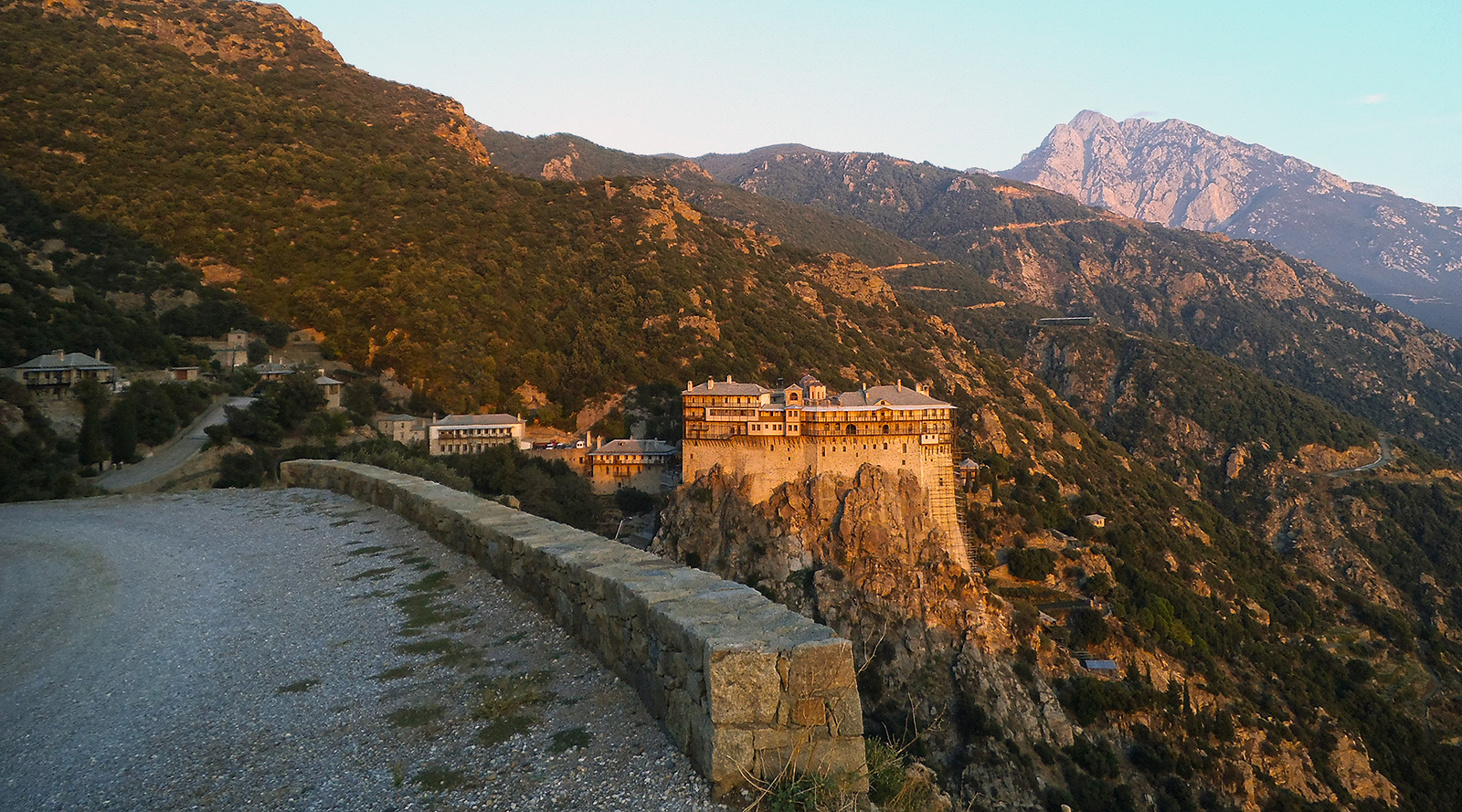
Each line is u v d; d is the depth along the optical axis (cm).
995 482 11519
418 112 18100
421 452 8725
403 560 1895
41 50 14238
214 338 9931
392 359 10669
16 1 15650
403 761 941
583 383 11662
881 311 18325
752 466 9675
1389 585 16738
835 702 841
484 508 1972
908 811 964
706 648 841
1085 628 9044
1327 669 10881
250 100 15300
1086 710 8050
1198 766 7969
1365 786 8812
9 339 7494
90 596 1834
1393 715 10019
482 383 10894
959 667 8088
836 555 9044
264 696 1187
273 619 1560
